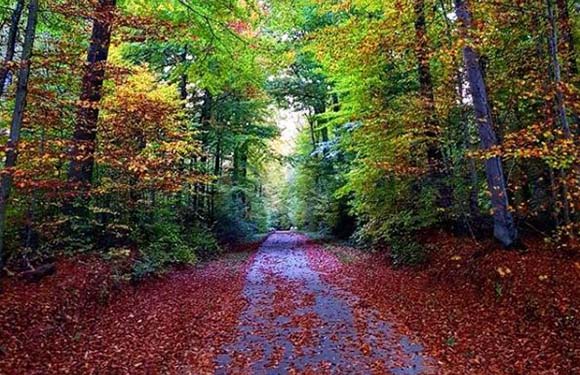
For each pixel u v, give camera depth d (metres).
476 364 6.43
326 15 20.47
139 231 14.52
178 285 12.71
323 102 28.95
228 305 10.61
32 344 6.70
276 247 25.83
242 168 30.28
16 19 8.84
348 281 13.41
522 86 10.59
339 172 25.06
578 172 7.93
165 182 12.12
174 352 7.22
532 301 8.15
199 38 12.82
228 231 26.09
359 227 21.58
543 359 6.43
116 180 12.69
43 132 10.37
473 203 12.89
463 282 10.52
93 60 11.30
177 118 16.22
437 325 8.28
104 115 12.28
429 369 6.30
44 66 9.12
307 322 8.89
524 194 12.71
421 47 12.27
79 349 7.02
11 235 10.26
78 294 8.89
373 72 14.46
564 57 9.89
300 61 26.17
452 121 13.37
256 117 25.78
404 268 13.90
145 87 13.30
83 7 9.54
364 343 7.48
